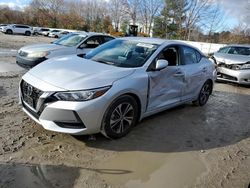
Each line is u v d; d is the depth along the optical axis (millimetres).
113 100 3863
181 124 5191
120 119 4105
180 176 3453
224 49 10930
